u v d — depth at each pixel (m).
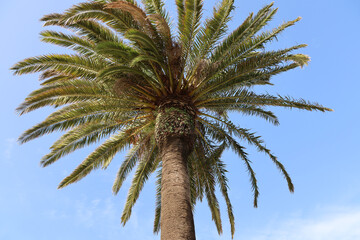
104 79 10.34
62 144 11.90
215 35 10.36
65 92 10.30
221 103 11.47
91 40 10.61
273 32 10.37
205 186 13.45
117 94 10.33
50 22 9.79
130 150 13.72
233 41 10.58
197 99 11.23
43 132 10.98
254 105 11.95
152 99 10.87
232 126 12.39
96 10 9.63
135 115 11.55
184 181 8.74
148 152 13.40
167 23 10.40
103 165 12.69
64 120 11.06
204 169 13.09
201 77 10.55
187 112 10.27
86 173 12.48
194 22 10.03
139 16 9.38
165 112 10.09
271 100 11.02
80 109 11.02
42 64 10.13
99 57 10.76
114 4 9.00
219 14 10.13
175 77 10.69
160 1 10.70
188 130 9.88
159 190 13.96
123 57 9.91
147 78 10.24
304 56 9.93
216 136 12.95
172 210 8.04
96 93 10.61
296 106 10.86
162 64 10.11
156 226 13.66
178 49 10.02
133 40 9.75
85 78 10.86
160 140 9.79
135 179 13.80
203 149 12.83
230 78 10.62
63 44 10.55
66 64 10.29
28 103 10.16
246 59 10.76
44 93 10.15
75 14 9.32
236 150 12.88
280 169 12.64
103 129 12.15
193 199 13.80
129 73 10.28
